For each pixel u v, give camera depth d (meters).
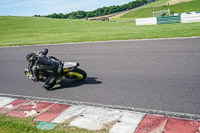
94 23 32.12
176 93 5.53
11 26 32.69
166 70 7.16
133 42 11.80
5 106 6.14
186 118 4.42
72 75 7.05
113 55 9.82
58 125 4.71
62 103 5.88
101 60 9.34
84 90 6.57
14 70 9.67
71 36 18.22
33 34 24.05
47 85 6.80
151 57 8.74
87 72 8.10
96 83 6.96
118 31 18.30
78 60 9.84
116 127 4.39
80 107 5.50
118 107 5.23
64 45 13.61
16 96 6.83
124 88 6.27
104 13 156.00
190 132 3.93
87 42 13.57
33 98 6.51
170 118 4.48
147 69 7.50
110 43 12.37
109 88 6.43
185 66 7.25
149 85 6.22
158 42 11.00
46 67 6.73
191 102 5.01
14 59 11.62
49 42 15.20
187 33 12.17
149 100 5.37
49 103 5.97
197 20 19.02
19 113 5.55
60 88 7.04
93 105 5.52
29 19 41.53
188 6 63.50
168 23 20.97
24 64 10.44
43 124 4.84
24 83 7.93
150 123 4.39
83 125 4.62
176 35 12.00
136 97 5.62
